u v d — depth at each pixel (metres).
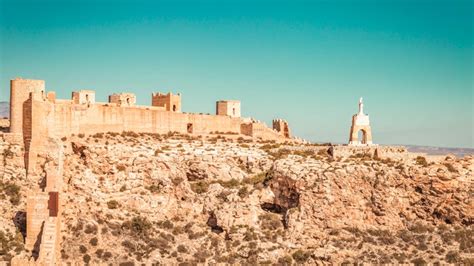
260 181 196.88
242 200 189.12
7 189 180.25
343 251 180.75
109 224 178.50
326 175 189.50
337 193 188.50
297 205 189.62
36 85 185.12
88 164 184.62
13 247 169.50
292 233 184.38
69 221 175.25
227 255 179.00
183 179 194.38
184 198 191.00
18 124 184.50
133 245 175.62
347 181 189.88
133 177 187.62
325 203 187.25
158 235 180.62
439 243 184.50
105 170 185.62
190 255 177.00
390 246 183.75
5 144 183.62
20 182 181.50
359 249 182.00
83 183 181.38
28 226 170.00
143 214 184.25
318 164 196.50
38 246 169.00
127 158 188.62
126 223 179.50
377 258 179.50
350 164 195.12
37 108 181.75
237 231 183.38
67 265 166.88
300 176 189.88
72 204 178.12
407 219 190.12
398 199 190.25
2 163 182.62
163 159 193.00
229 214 185.62
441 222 190.12
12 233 173.12
